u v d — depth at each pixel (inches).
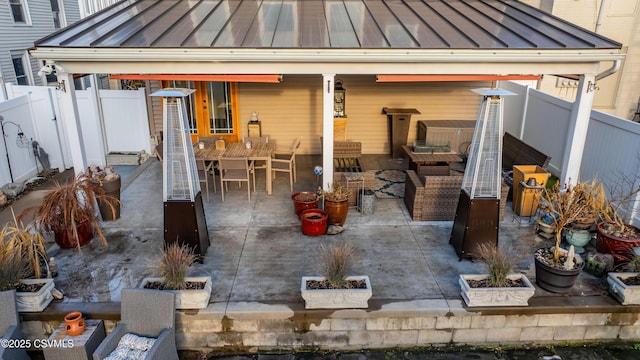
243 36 243.1
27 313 179.2
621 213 255.8
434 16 293.0
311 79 373.4
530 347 188.9
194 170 214.8
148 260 222.2
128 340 160.7
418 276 207.6
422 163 319.6
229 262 219.8
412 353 185.3
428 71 241.9
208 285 185.5
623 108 437.7
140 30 249.1
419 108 393.7
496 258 185.0
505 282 186.7
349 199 277.4
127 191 312.3
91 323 176.9
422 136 382.6
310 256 225.8
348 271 198.4
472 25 271.6
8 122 311.9
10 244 187.6
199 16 283.0
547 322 186.5
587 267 208.1
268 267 215.3
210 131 376.8
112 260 222.1
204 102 368.2
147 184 326.3
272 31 253.9
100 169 267.9
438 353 185.3
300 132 390.3
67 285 199.6
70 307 183.3
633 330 189.2
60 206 222.2
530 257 223.0
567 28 266.1
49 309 181.8
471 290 180.4
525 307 182.2
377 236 246.4
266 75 239.3
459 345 189.2
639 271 192.7
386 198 299.9
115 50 222.5
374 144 402.0
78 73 237.0
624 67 422.3
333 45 229.3
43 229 229.0
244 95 374.9
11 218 278.8
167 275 179.2
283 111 382.3
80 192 243.4
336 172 299.9
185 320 181.5
